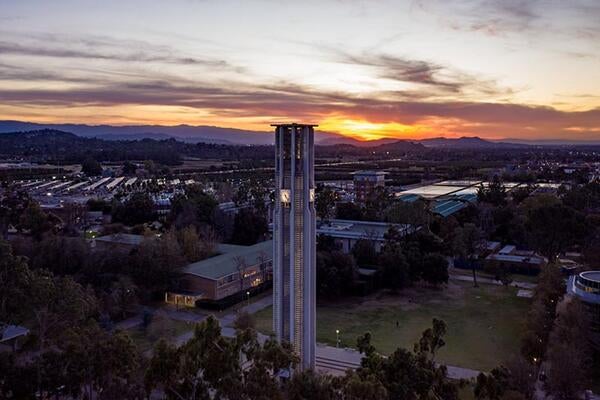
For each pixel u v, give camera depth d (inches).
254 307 4409.5
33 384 2297.0
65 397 2694.4
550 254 5467.5
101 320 3686.0
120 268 4468.5
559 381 2613.2
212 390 2445.9
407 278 4815.5
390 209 6875.0
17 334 3144.7
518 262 5580.7
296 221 2888.8
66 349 2352.4
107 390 2261.3
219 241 6245.1
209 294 4414.4
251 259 4963.1
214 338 2158.0
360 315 4217.5
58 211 7805.1
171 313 4220.0
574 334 3024.1
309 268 2901.1
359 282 4763.8
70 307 2854.3
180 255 4781.0
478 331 3826.3
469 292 4852.4
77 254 4682.6
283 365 2178.9
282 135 2874.0
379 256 5093.5
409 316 4180.6
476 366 3213.6
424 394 2114.9
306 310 2903.5
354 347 3518.7
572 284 3998.5
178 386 2154.3
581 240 5383.9
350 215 7564.0
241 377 2133.4
